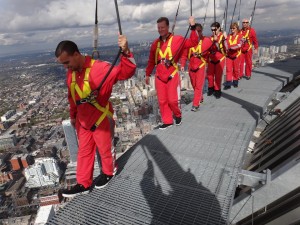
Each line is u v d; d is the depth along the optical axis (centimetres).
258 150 629
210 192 349
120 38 291
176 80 537
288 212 342
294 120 606
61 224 307
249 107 686
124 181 385
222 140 498
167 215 313
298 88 836
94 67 312
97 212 324
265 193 358
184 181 376
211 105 734
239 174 390
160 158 443
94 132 345
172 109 564
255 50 1013
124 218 311
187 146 482
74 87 324
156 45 534
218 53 776
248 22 963
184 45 518
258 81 969
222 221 301
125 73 313
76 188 355
